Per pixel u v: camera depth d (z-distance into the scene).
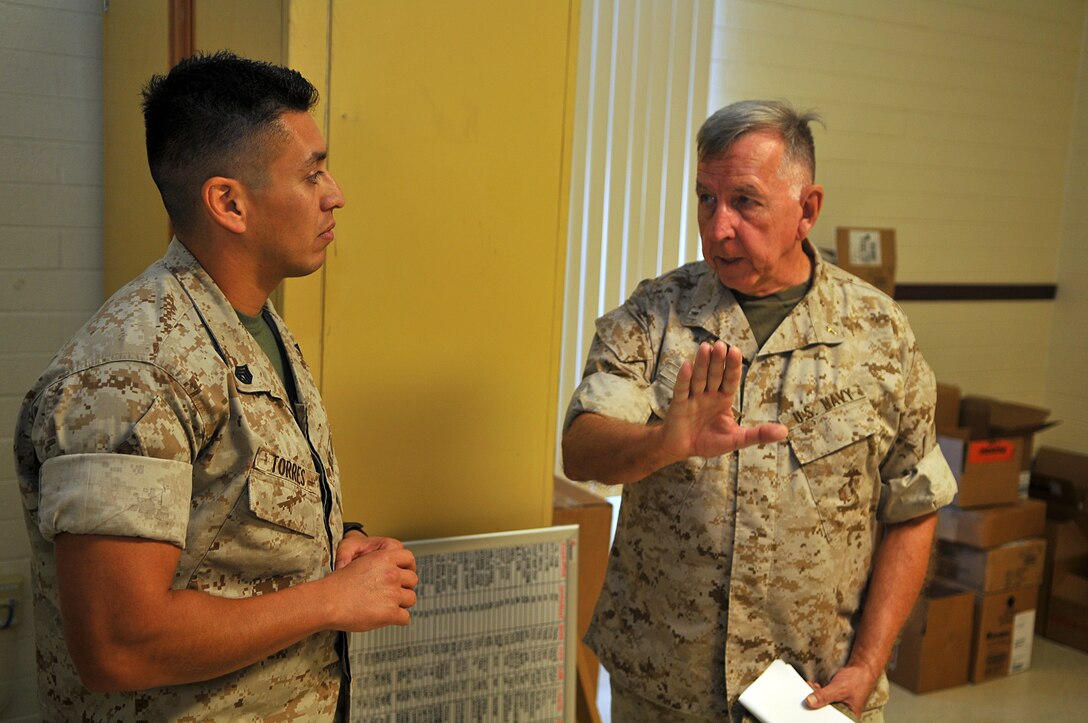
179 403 1.04
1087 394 5.01
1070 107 5.00
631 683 1.70
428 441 1.80
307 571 1.21
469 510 1.86
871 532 1.74
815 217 1.65
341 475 1.72
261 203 1.16
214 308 1.15
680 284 1.73
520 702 1.87
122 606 0.98
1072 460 4.27
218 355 1.10
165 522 1.00
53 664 1.14
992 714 3.43
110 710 1.11
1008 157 4.81
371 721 1.73
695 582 1.62
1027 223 4.97
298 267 1.22
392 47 1.66
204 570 1.11
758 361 1.64
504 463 1.89
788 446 1.62
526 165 1.82
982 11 4.57
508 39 1.77
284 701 1.21
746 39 3.91
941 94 4.51
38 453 1.03
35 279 2.60
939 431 3.77
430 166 1.73
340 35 1.61
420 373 1.77
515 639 1.87
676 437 1.37
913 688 3.58
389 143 1.68
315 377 1.67
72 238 2.64
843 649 1.68
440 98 1.72
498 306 1.84
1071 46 4.94
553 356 1.91
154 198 2.06
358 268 1.69
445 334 1.79
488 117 1.77
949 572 3.76
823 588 1.63
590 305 3.68
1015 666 3.79
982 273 4.84
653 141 3.72
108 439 0.99
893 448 1.73
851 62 4.20
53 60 2.55
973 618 3.67
